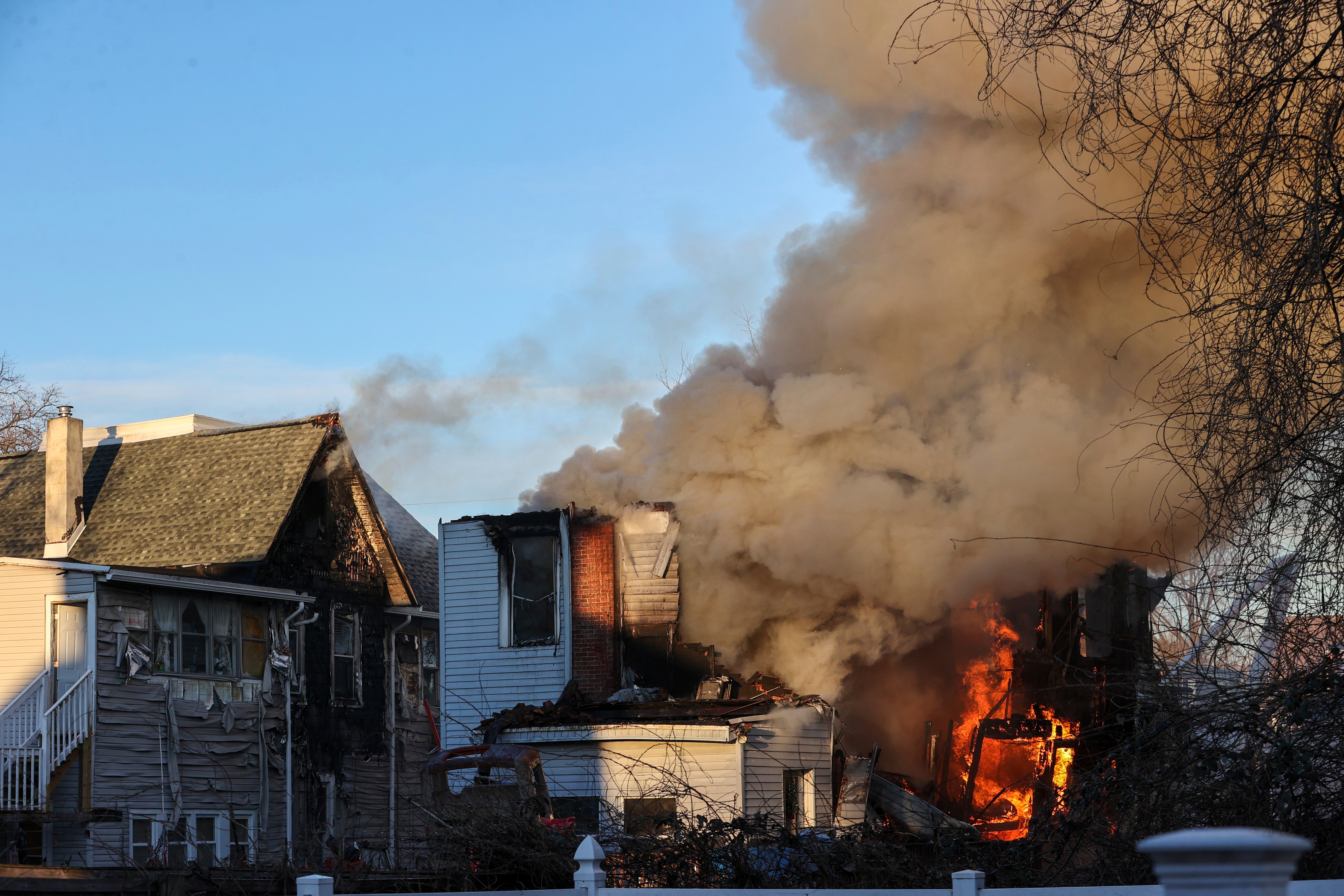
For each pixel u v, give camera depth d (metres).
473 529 20.97
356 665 28.16
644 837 9.90
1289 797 6.41
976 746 18.05
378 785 28.30
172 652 23.22
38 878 7.39
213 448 28.00
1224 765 7.17
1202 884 2.20
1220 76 7.21
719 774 16.25
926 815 17.66
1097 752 16.36
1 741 20.83
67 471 26.36
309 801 25.80
